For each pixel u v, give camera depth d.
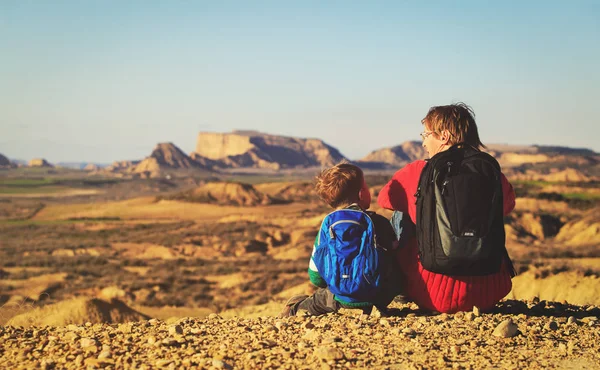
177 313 25.81
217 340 4.23
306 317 4.81
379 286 4.62
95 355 3.92
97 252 72.38
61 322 13.32
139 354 3.94
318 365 3.61
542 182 128.38
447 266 4.32
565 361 3.71
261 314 14.11
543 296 14.66
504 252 4.74
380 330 4.31
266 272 47.97
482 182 4.25
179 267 56.97
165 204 133.62
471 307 4.81
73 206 148.62
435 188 4.32
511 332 4.23
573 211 90.31
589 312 5.20
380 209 56.38
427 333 4.28
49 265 58.28
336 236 4.59
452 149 4.49
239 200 136.75
